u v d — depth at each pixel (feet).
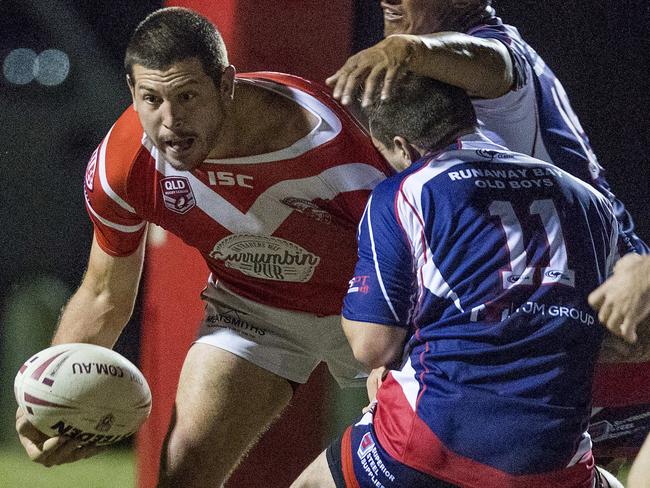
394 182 32.91
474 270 31.50
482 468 30.76
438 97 33.91
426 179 32.45
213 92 34.68
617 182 108.47
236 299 42.83
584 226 32.73
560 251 32.01
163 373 51.44
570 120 40.70
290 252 40.19
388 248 32.22
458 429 30.86
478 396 30.89
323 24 48.96
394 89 33.96
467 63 34.73
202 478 40.27
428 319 32.04
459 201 31.96
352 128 37.68
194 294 50.44
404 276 32.19
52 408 34.63
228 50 48.14
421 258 31.94
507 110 37.65
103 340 42.78
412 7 39.55
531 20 106.63
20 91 104.78
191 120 34.55
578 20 106.52
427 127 33.81
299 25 48.60
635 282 28.04
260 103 37.06
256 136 37.09
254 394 41.73
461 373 31.12
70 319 42.63
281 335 42.78
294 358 42.86
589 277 32.17
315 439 51.16
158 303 51.49
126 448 86.48
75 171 104.63
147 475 52.19
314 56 48.88
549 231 32.12
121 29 110.42
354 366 44.55
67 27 106.93
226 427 40.93
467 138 33.76
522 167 33.12
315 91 38.17
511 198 32.30
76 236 104.83
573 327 31.53
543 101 39.34
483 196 32.09
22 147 103.86
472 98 37.42
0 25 106.83
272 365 42.22
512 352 31.09
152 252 51.80
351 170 37.68
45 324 87.71
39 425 34.94
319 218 38.96
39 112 104.47
